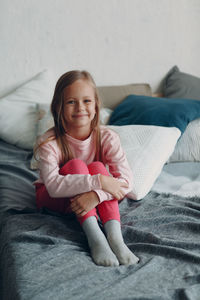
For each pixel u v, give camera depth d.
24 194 1.49
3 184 1.54
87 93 1.30
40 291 0.81
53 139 1.35
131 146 1.58
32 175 1.65
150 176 1.48
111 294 0.79
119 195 1.19
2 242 1.13
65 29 2.25
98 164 1.28
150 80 2.49
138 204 1.38
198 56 2.55
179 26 2.45
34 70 2.27
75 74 1.32
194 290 0.80
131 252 1.02
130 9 2.33
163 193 1.45
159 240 1.05
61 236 1.11
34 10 2.18
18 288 0.83
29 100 2.18
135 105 2.01
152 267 0.92
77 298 0.78
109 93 2.27
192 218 1.19
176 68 2.48
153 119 1.87
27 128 2.11
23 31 2.20
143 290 0.81
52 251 1.00
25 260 0.95
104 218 1.14
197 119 1.97
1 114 2.12
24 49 2.22
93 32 2.30
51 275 0.88
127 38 2.37
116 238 1.06
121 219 1.24
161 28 2.42
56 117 1.38
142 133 1.65
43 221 1.20
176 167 1.80
